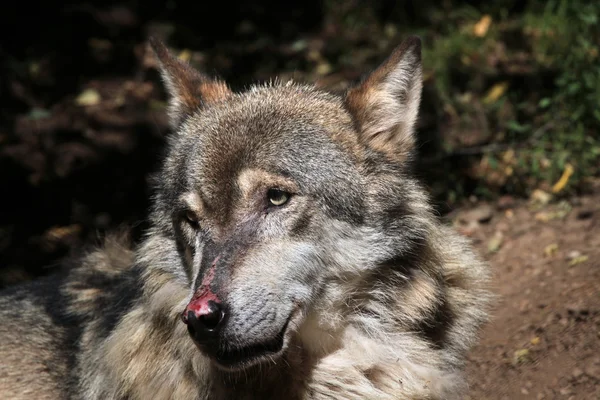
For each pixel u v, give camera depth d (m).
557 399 9.54
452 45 17.59
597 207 13.17
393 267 8.22
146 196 16.50
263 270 7.57
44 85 19.62
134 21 21.30
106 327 8.98
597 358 9.76
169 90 9.38
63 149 17.58
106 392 8.65
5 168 17.23
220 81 9.47
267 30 20.66
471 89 16.38
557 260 12.02
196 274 7.66
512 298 11.55
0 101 19.14
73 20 21.22
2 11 21.22
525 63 16.52
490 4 19.16
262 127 8.10
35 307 10.02
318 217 7.92
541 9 18.19
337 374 8.12
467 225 13.73
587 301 10.69
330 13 20.66
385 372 8.21
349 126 8.41
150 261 8.47
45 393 9.27
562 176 13.90
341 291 8.10
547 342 10.36
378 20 20.17
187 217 8.09
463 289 8.73
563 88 15.07
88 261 10.20
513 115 15.38
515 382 10.04
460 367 8.73
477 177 14.69
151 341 8.38
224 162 7.91
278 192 7.86
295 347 8.09
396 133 8.57
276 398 8.26
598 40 16.06
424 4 19.83
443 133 15.38
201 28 21.06
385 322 8.27
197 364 8.17
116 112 18.41
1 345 9.58
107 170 17.11
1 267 15.70
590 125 14.59
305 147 8.05
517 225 13.39
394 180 8.31
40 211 16.72
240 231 7.72
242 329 7.35
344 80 18.00
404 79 8.51
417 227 8.26
